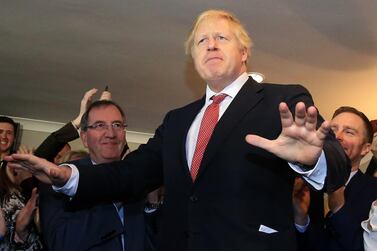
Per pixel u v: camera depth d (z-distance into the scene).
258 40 2.79
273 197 1.07
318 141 0.92
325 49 2.87
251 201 1.06
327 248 1.65
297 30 2.65
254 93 1.18
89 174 1.23
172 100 3.92
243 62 1.30
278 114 1.11
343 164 1.00
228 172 1.08
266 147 0.95
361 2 2.36
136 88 3.68
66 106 4.28
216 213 1.07
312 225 1.66
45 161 1.17
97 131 1.91
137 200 1.50
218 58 1.23
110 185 1.26
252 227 1.04
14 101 4.21
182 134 1.23
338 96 3.62
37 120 4.76
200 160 1.14
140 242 1.70
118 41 2.90
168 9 2.51
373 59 2.96
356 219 1.56
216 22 1.29
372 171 2.35
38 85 3.75
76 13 2.60
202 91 3.65
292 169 1.05
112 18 2.63
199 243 1.07
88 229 1.65
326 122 0.90
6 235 1.93
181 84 3.55
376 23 2.54
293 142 0.94
